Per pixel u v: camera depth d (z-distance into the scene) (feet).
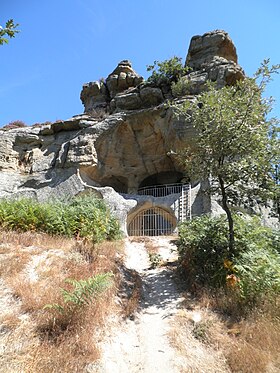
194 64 69.15
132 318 19.39
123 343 16.65
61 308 16.07
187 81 60.39
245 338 16.75
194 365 15.12
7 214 32.42
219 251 24.44
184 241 27.81
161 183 66.64
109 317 18.33
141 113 60.39
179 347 16.53
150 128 61.31
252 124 25.32
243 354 15.16
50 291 18.52
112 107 69.05
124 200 55.31
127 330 18.06
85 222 32.63
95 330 16.39
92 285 17.58
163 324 19.13
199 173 26.22
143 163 62.85
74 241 29.53
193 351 16.35
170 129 55.42
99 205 41.50
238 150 24.86
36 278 20.84
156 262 30.48
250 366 14.46
